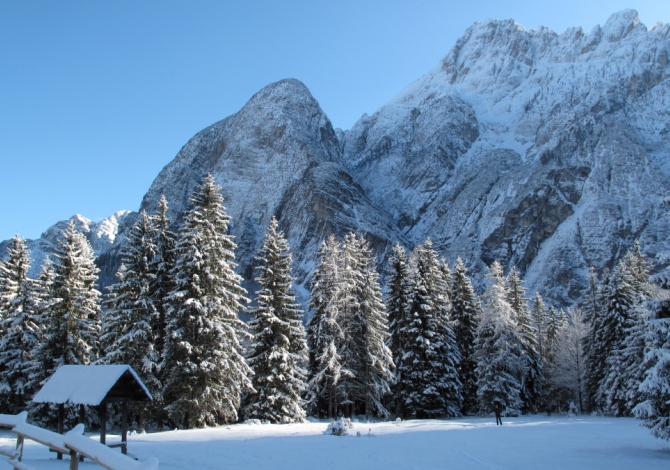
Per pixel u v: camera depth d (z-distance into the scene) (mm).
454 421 38219
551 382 60375
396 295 46062
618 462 15539
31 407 32562
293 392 34688
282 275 36656
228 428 28766
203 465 13664
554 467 14430
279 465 13953
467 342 50562
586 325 61938
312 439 22188
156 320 31703
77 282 34750
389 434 25828
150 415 30906
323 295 42094
